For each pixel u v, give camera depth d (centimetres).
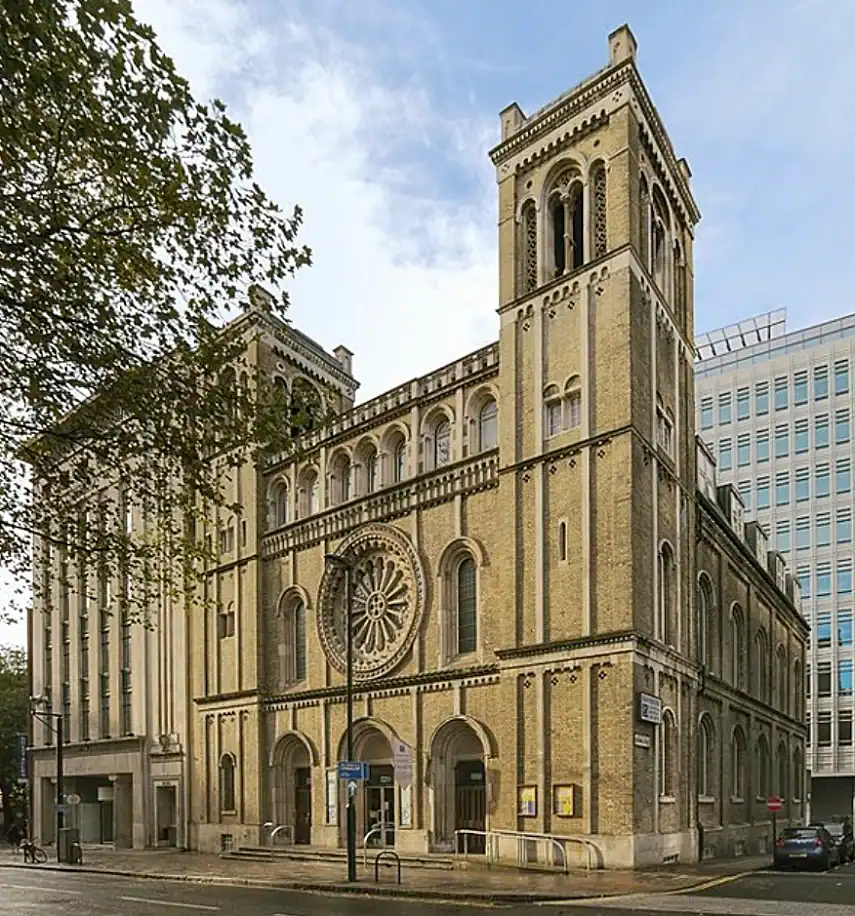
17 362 1245
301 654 4188
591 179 3372
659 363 3428
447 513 3594
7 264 1150
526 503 3288
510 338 3453
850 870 3034
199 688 4572
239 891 2639
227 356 1388
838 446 8756
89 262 1198
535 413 3328
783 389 9181
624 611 2938
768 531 9000
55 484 1530
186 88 1170
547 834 2964
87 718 5475
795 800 5659
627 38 3306
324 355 4969
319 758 3919
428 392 3806
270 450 1502
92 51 1086
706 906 2036
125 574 1623
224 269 1291
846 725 8281
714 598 3959
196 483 1439
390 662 3659
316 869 3156
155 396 1341
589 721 2934
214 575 4581
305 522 4203
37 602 5862
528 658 3136
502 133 3681
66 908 2205
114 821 5134
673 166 3766
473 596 3500
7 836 7019
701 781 3622
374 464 4059
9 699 7369
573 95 3431
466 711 3353
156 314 1291
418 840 3406
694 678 3456
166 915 2017
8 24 1048
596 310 3228
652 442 3238
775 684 5178
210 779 4416
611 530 3034
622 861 2783
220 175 1230
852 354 8819
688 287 3862
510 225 3562
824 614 8556
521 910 2031
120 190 1187
